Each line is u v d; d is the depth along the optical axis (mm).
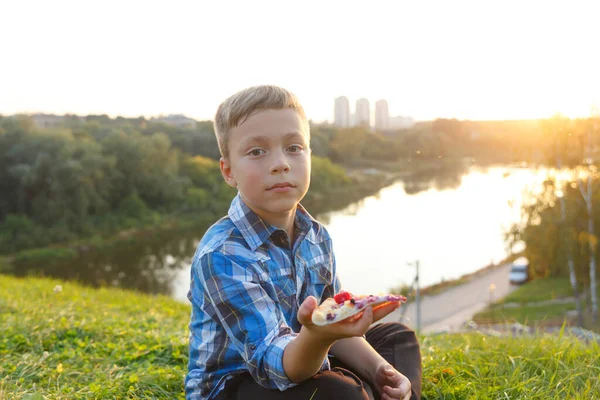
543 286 29906
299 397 1956
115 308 6949
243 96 2113
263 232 2156
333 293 2428
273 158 2066
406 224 49406
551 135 22734
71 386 3006
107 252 41938
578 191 23156
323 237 2408
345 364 2412
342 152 78562
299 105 2168
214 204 56688
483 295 29922
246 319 1998
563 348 3324
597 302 24578
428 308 27688
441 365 3080
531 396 2637
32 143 47812
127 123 76312
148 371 3170
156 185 54844
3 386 2900
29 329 4289
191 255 41469
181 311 7617
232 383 2115
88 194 48000
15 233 43219
